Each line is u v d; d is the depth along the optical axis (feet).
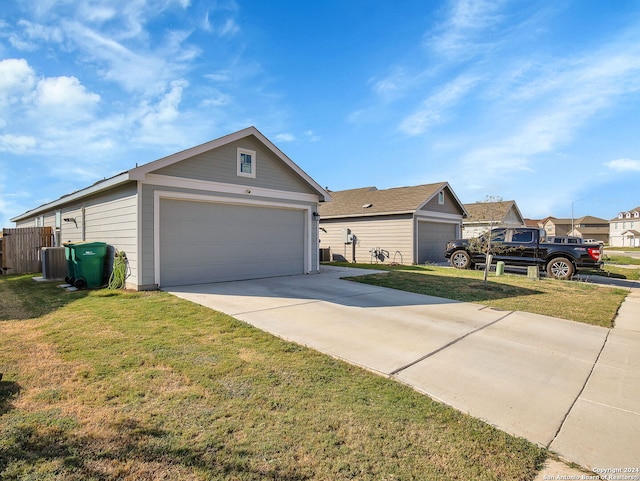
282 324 17.89
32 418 8.70
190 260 29.25
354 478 6.90
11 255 42.27
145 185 26.21
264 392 10.44
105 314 19.12
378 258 56.34
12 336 15.21
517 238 40.63
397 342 15.52
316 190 38.60
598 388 11.41
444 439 8.36
